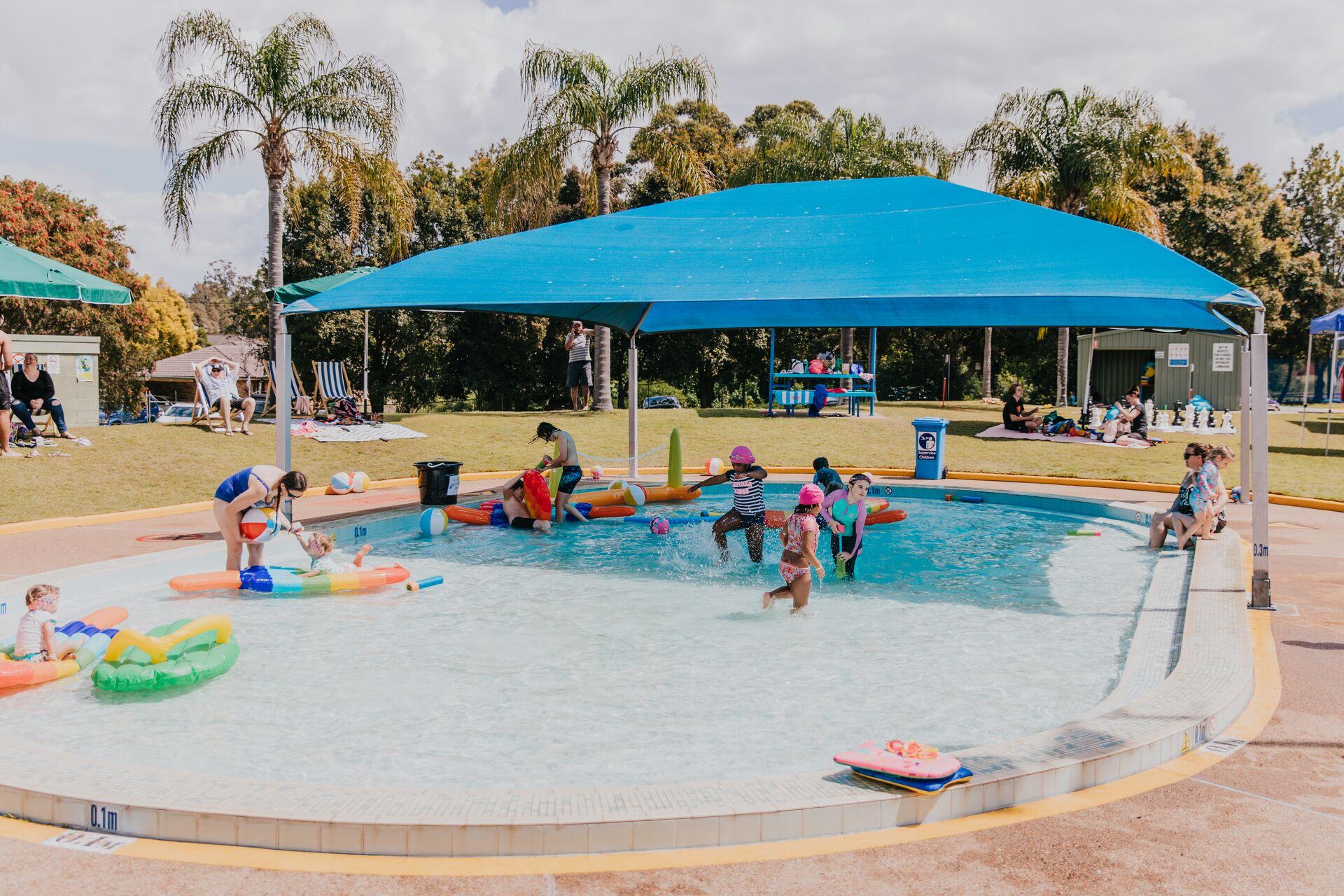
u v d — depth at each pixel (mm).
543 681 6531
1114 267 9984
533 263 11930
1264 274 44281
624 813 3891
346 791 4117
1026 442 21172
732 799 4047
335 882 3605
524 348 39500
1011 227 11461
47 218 38500
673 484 16141
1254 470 8258
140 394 44938
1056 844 3936
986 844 3938
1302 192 55719
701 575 10000
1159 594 8570
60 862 3752
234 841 3893
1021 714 5859
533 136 25219
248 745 5375
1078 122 30328
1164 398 27875
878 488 16734
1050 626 7977
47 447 15312
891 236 11766
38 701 6113
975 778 4250
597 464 19203
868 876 3678
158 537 11656
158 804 3973
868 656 7121
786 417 24609
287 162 22328
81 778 4250
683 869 3721
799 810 3961
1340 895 3537
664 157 25859
